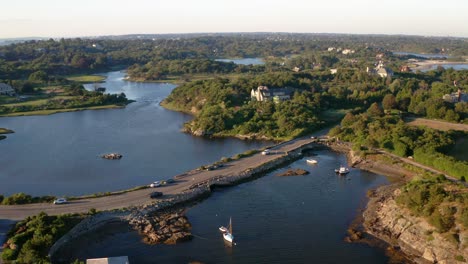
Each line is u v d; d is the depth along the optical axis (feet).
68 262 289.53
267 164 489.67
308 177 462.60
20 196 371.15
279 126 652.89
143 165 506.89
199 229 339.57
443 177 404.77
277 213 370.12
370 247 312.91
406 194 350.02
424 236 311.68
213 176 444.14
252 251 307.37
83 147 587.27
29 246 286.66
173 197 389.19
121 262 272.92
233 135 653.71
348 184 442.09
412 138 537.24
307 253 305.12
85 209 357.82
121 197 386.73
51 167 500.33
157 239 319.47
